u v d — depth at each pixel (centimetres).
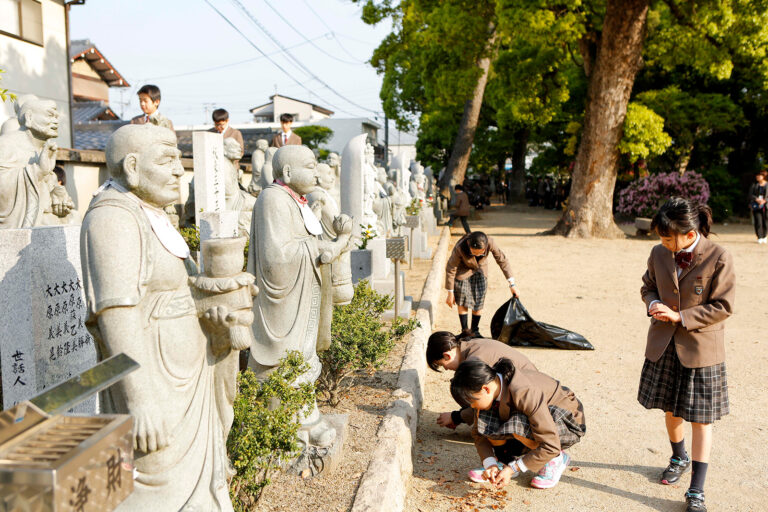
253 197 889
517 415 377
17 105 512
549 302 949
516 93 1928
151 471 219
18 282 305
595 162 1706
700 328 361
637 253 1453
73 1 1331
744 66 1716
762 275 1146
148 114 716
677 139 2238
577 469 422
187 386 228
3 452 117
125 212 214
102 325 207
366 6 2373
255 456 285
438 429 484
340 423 393
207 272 230
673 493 392
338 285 390
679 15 1602
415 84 3153
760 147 2277
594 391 568
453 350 438
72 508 118
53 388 131
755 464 428
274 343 355
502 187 4538
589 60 1733
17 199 470
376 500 318
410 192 1667
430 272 1023
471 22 1788
